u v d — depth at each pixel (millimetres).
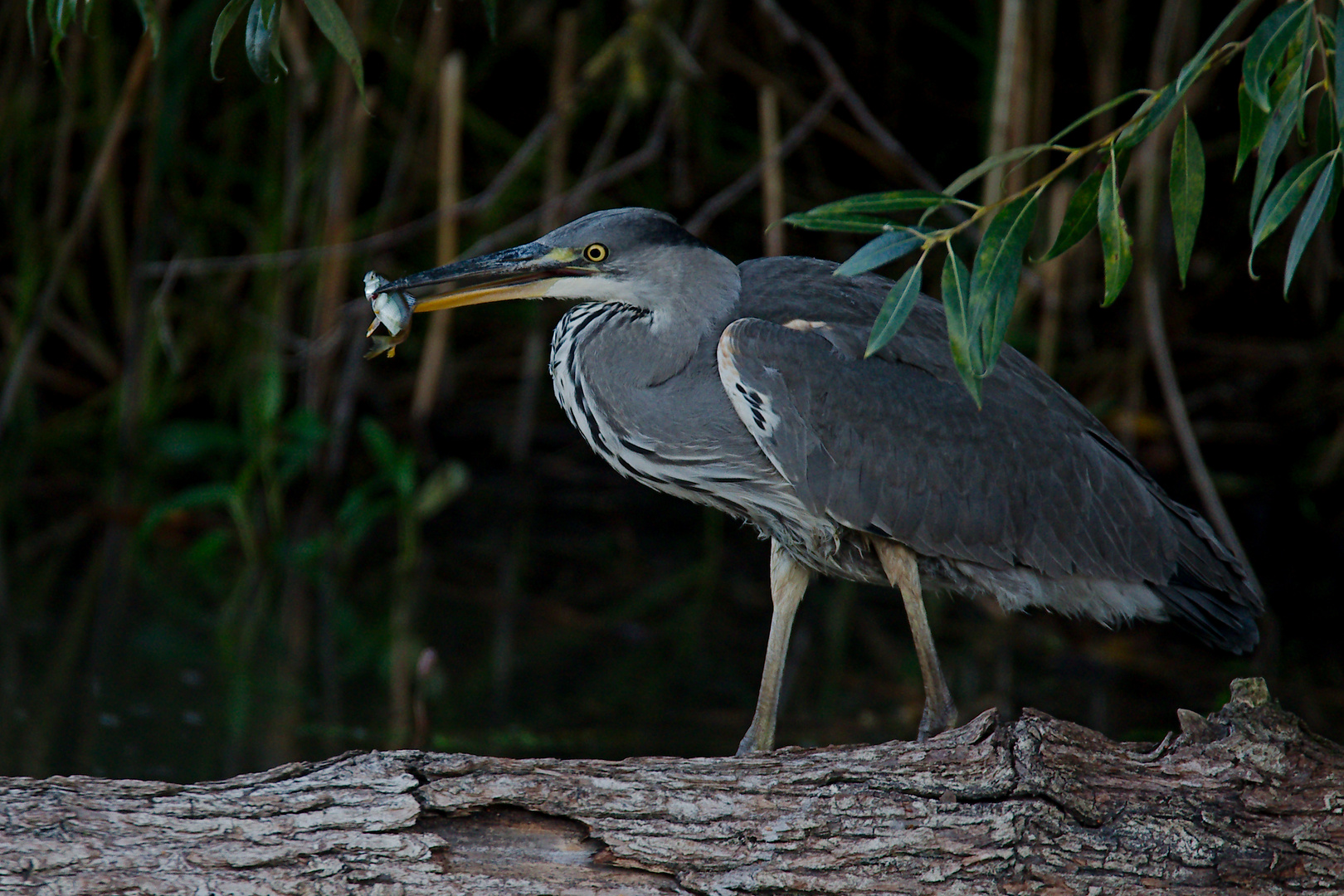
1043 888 5035
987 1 14070
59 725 9133
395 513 13727
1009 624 11859
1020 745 5152
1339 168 4969
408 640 10969
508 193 15227
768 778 5164
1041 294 14117
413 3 15180
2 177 13969
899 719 9750
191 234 14484
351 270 14750
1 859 4715
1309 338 15164
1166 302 14945
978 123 16125
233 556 12562
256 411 13398
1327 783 5133
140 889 4766
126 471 13781
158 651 10484
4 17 13609
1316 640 11336
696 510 14125
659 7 12570
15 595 11383
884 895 5035
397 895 4898
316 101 14133
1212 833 5078
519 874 4988
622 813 5062
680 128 13938
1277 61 4836
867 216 5379
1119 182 5531
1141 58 15227
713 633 11352
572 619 11547
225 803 4949
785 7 16125
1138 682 10570
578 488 14359
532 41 15852
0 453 13922
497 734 9242
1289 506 13523
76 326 14914
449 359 15141
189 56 13922
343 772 5055
